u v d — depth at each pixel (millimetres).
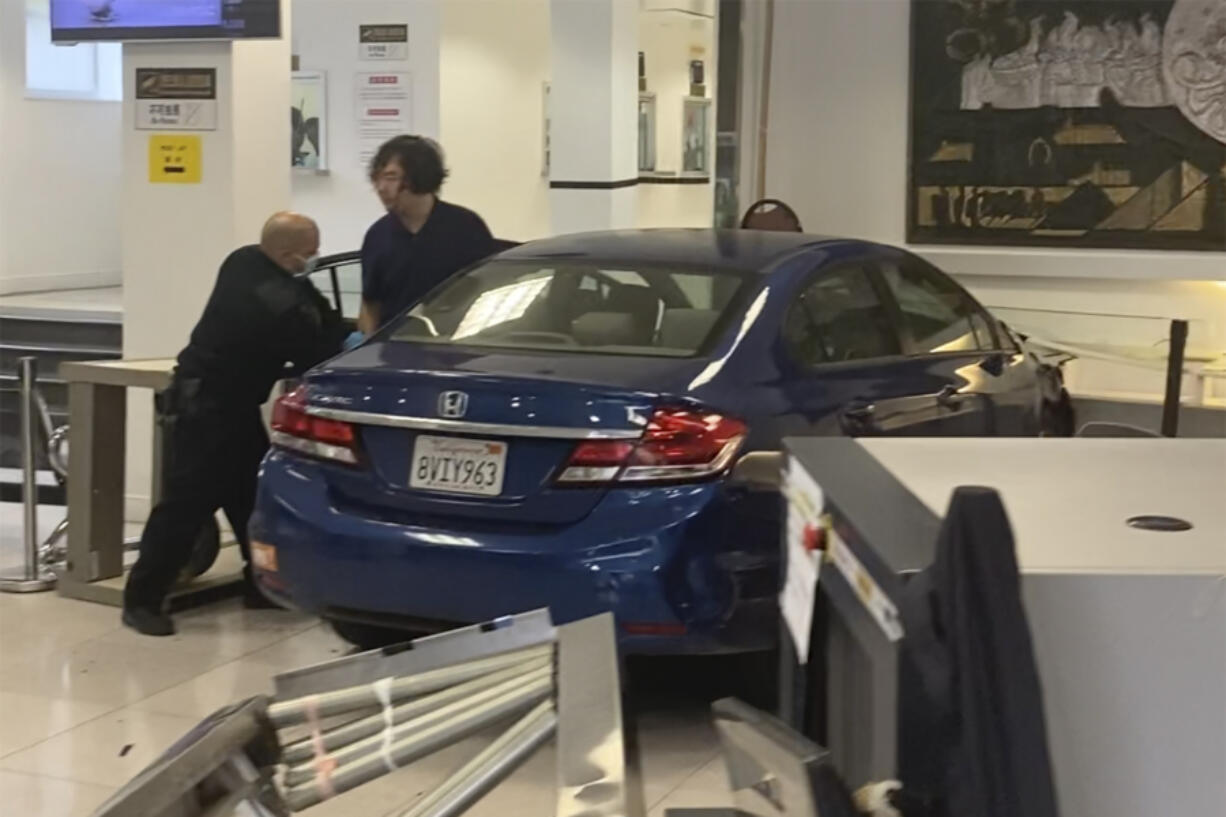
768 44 9195
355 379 4156
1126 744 1138
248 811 1555
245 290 5168
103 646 5062
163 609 5270
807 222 9227
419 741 1580
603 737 1454
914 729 1121
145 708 4441
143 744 4148
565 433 3859
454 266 5582
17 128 10898
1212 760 1131
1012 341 5605
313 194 11258
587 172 8367
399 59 10883
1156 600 1128
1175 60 8055
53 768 3965
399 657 1679
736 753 1456
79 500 5613
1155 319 8055
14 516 7207
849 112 9023
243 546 5426
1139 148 8195
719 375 4039
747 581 3883
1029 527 1283
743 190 9477
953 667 1071
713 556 3816
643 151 9430
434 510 4000
